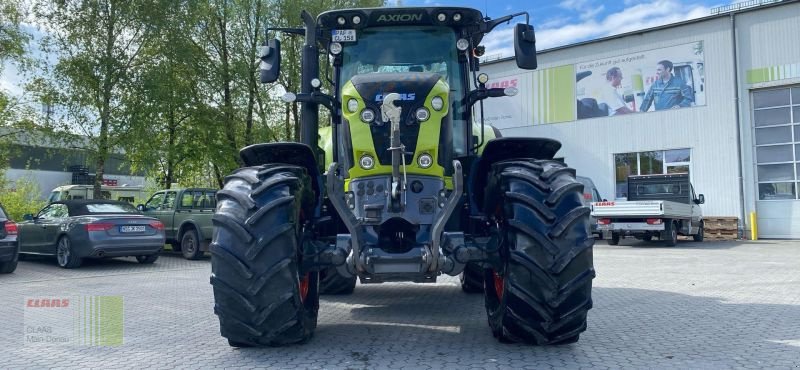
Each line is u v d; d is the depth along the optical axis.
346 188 4.66
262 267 4.14
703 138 21.55
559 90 24.33
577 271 4.21
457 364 4.23
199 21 21.95
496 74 25.70
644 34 22.64
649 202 16.98
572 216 4.23
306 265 4.42
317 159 5.54
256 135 23.08
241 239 4.16
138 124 19.55
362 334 5.32
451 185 4.66
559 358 4.39
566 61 24.19
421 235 4.42
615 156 23.25
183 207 14.69
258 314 4.21
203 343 5.13
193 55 21.58
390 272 4.23
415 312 6.50
